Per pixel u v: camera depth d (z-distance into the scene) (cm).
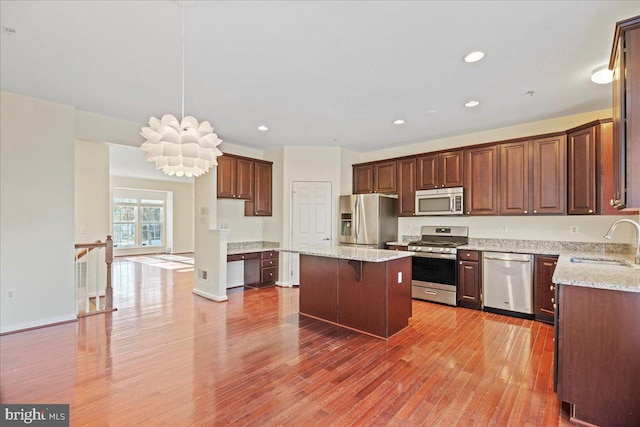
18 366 265
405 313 363
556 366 216
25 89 332
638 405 184
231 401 217
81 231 510
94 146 521
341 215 577
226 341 321
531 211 416
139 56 263
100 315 406
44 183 363
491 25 219
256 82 313
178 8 202
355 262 348
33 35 232
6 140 340
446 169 493
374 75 296
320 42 241
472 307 438
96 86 323
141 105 375
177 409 207
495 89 327
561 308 204
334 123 445
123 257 1023
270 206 596
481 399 221
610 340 191
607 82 300
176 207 1155
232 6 200
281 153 586
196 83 315
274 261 586
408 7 200
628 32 183
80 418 197
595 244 395
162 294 521
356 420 198
